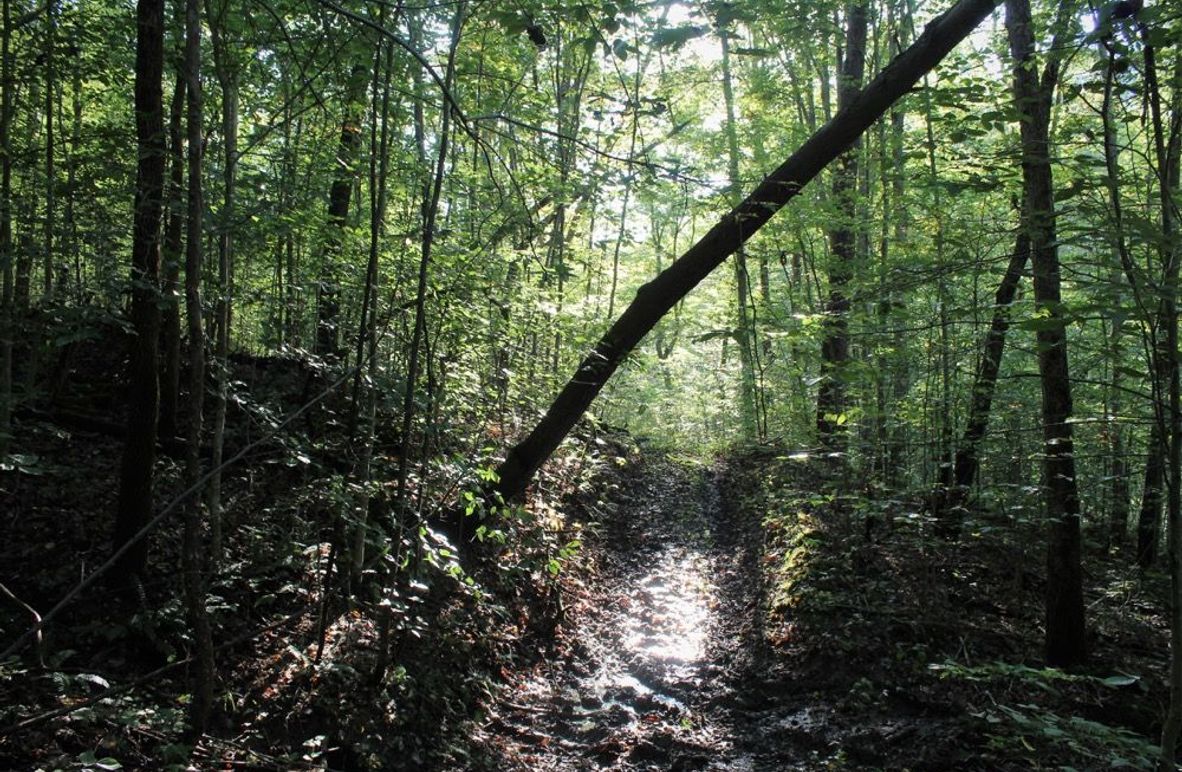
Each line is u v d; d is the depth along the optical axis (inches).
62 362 281.3
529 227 256.4
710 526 498.3
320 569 244.1
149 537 221.0
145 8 188.5
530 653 285.3
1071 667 270.5
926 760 220.1
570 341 344.2
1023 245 238.7
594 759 227.5
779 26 340.8
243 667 201.8
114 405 295.3
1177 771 136.4
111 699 166.9
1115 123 162.9
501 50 385.7
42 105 239.0
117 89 284.4
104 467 255.3
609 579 385.7
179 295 183.5
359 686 211.0
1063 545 273.4
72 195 186.9
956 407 370.0
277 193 243.8
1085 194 146.4
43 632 182.9
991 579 365.1
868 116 295.6
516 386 347.6
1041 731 162.6
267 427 240.4
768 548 414.6
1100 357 172.9
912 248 347.6
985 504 391.9
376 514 265.9
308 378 297.3
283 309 279.9
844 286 342.0
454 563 215.6
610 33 175.0
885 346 308.5
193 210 155.4
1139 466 367.2
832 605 318.0
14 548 206.1
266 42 214.1
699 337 241.1
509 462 329.1
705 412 821.9
